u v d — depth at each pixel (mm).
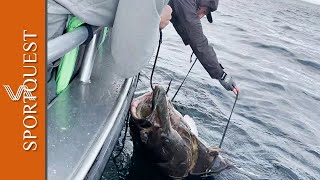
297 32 21797
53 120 1877
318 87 8938
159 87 2791
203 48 3824
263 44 13422
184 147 3033
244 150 4348
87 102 2115
